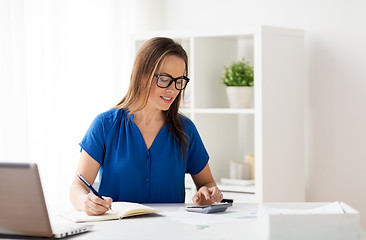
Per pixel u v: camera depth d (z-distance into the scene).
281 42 2.96
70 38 3.09
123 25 3.50
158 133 2.03
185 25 3.70
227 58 3.35
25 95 2.74
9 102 2.68
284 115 2.99
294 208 1.60
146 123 2.03
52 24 2.95
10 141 2.69
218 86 3.29
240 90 3.07
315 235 1.28
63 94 3.02
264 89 2.88
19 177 1.30
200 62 3.15
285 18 3.27
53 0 2.95
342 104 3.09
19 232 1.36
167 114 2.05
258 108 2.87
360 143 3.04
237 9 3.46
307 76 3.21
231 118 3.41
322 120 3.17
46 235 1.34
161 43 1.92
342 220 1.29
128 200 1.99
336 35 3.09
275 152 2.95
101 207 1.63
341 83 3.09
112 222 1.57
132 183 1.98
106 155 1.98
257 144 2.89
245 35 2.97
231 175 3.15
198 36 3.06
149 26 3.71
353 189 3.07
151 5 3.71
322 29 3.14
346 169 3.09
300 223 1.29
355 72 3.04
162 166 2.01
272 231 1.28
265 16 3.35
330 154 3.14
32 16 2.84
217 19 3.55
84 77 3.19
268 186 2.92
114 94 3.41
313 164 3.21
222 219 1.60
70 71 3.06
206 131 3.25
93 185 2.05
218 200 1.86
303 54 3.09
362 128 3.03
